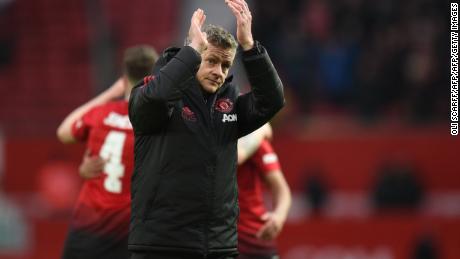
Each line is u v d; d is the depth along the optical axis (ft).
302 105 199.21
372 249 151.53
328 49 207.10
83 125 79.41
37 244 161.68
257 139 79.41
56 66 245.65
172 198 56.65
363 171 161.99
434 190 160.45
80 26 256.32
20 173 169.37
